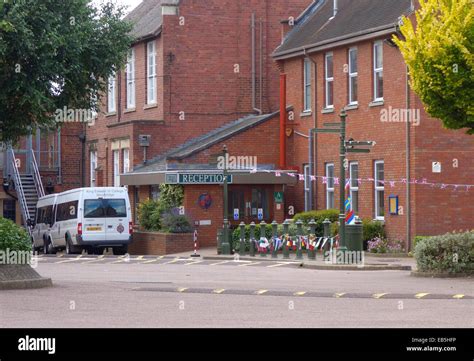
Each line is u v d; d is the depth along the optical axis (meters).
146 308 18.34
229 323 16.19
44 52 28.95
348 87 41.28
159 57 50.50
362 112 40.03
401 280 24.59
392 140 37.88
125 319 16.77
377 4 41.06
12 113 30.17
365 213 39.62
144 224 46.16
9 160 57.06
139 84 52.75
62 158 59.03
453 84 23.39
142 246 45.59
